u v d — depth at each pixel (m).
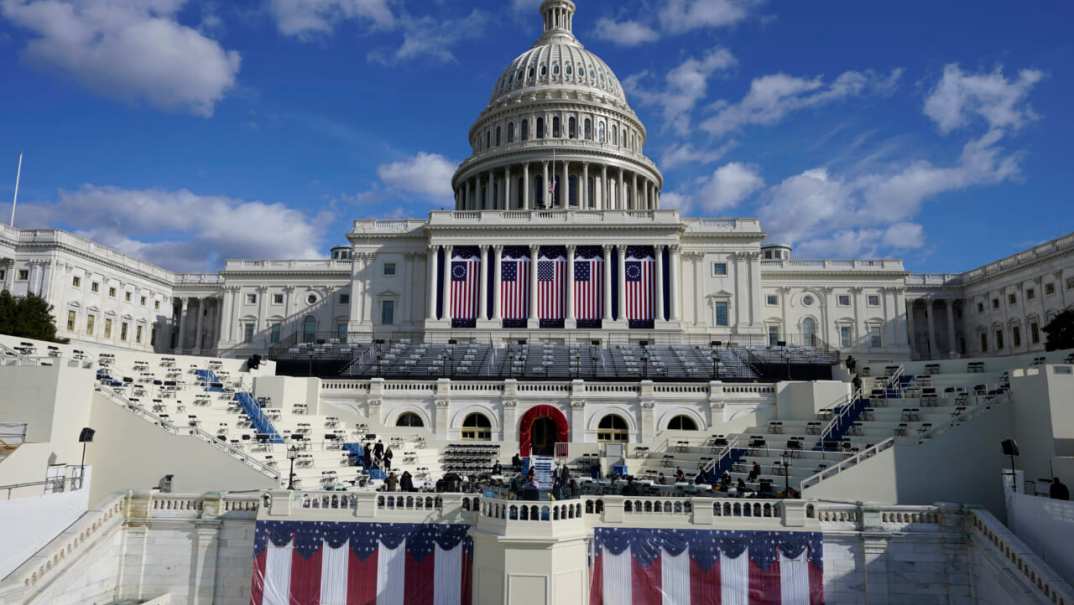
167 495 27.31
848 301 98.88
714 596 25.08
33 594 22.92
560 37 117.44
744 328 81.19
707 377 54.94
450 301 79.88
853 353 97.00
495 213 81.75
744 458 39.69
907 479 29.81
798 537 25.25
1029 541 24.64
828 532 25.25
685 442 47.25
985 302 98.00
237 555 26.53
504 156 100.56
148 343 105.44
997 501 29.97
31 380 30.89
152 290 107.00
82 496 26.98
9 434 30.16
